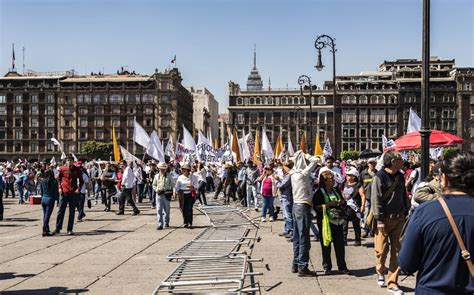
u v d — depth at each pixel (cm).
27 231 1662
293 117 13175
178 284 771
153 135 2833
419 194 730
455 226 356
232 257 1052
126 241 1420
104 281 931
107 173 2398
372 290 854
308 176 974
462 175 371
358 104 12888
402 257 376
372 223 886
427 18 1022
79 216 1970
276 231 1594
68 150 12838
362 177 1334
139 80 12825
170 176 1717
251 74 18512
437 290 362
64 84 12900
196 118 17738
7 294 844
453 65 13338
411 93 12656
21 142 12900
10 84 12975
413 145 1493
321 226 980
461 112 12369
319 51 2927
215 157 3438
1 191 1981
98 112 12825
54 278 959
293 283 906
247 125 13288
